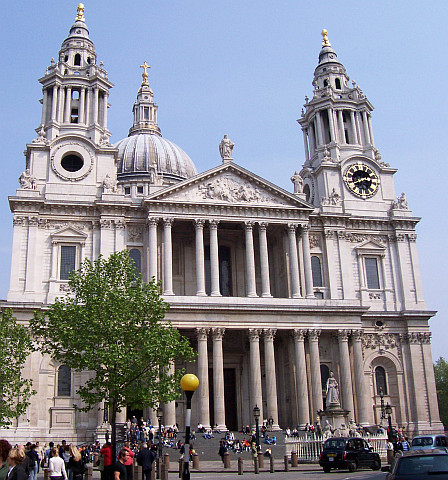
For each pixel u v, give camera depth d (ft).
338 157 284.61
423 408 254.68
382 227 275.80
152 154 384.68
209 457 190.39
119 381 147.13
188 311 226.99
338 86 307.37
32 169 245.65
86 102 267.59
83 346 149.69
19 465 55.88
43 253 234.58
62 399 220.64
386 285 268.41
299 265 255.29
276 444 203.41
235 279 263.29
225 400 248.52
